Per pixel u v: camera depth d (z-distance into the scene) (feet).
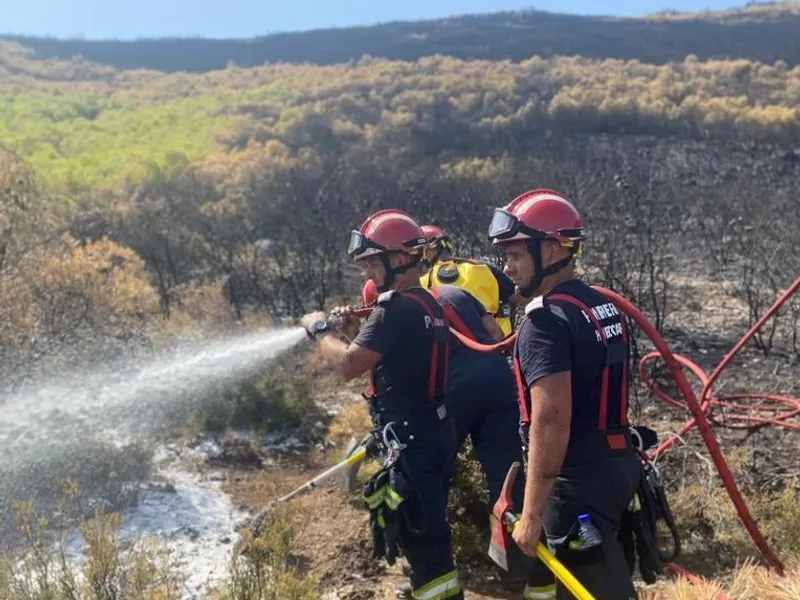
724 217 56.80
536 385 8.41
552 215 8.99
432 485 11.72
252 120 126.11
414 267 12.21
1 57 230.07
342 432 23.15
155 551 15.08
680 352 33.14
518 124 118.62
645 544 9.18
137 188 67.26
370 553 15.97
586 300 8.85
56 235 34.73
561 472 8.82
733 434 20.81
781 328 36.91
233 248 56.59
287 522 15.20
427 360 11.74
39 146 102.06
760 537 10.21
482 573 15.07
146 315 29.53
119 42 280.51
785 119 106.83
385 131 115.14
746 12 331.16
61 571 13.07
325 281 49.52
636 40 279.69
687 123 112.27
